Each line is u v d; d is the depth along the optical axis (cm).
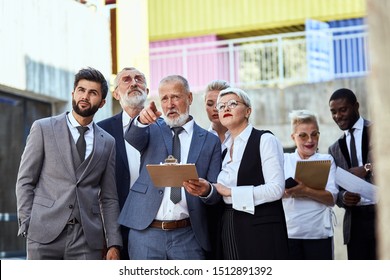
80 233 840
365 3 422
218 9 2905
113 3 2195
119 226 873
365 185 964
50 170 843
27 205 840
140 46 2152
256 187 815
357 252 1015
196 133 875
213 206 868
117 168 913
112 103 2089
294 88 2148
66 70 1920
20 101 1822
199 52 2450
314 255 1003
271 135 836
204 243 847
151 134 880
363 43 2672
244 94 844
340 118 1028
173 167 781
